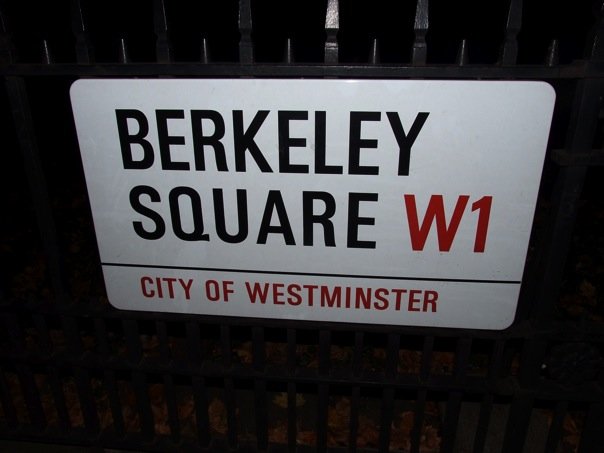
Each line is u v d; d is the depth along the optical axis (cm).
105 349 229
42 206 202
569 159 171
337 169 180
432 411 306
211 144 182
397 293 198
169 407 239
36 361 233
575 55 922
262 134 178
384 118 171
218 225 195
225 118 178
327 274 198
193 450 245
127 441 249
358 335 210
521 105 166
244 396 324
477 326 201
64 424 252
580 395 210
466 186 178
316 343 371
